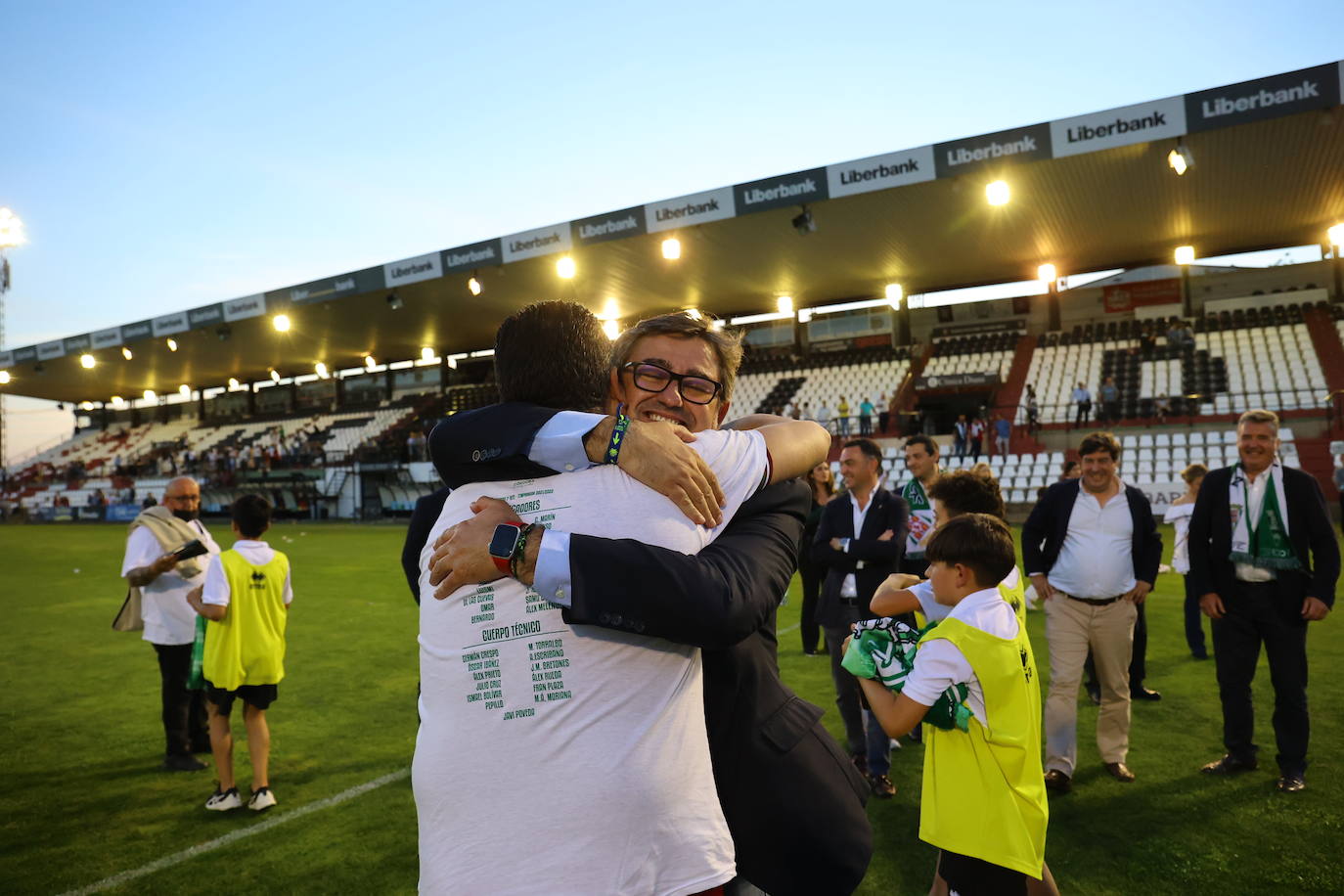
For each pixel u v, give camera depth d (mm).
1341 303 23578
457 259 20844
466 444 1160
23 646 8055
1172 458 19188
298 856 3398
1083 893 2906
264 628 3959
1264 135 14562
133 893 3102
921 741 4641
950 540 2309
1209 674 5926
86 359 33719
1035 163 15695
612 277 23375
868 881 3064
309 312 26672
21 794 4133
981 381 24609
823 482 6883
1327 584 3740
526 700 1029
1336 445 17703
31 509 36844
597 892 972
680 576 1005
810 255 21953
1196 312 25906
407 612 9648
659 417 1364
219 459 35344
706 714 1230
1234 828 3395
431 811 1054
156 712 5699
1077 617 3971
